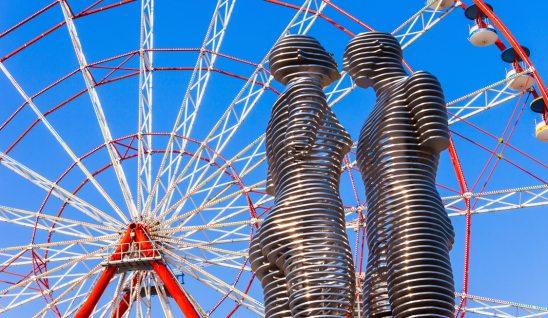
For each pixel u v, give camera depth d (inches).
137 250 2161.7
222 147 2240.4
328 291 1546.5
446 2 2187.5
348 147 1711.4
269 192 1743.4
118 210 2219.5
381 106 1700.3
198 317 2105.1
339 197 1648.6
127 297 2242.9
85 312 2102.6
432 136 1633.9
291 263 1578.5
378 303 1568.7
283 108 1710.1
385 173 1632.6
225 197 2230.6
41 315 2191.2
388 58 1769.2
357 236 2290.8
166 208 2229.3
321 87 1740.9
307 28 2249.0
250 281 2285.9
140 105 2308.1
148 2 2358.5
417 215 1577.3
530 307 2122.3
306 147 1664.6
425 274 1526.8
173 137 2244.1
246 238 2257.6
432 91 1667.1
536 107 2161.7
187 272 2209.6
